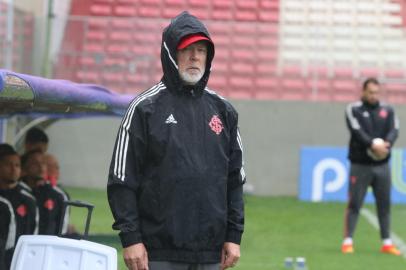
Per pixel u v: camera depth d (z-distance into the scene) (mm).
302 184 66938
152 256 16828
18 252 17328
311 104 70375
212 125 17172
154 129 16812
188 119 17031
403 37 79250
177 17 17250
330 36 76625
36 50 66875
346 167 66500
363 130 42438
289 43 75625
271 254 42219
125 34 72125
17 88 18062
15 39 61312
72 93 21984
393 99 71250
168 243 16766
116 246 33781
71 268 17094
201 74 17078
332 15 83562
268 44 75500
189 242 16766
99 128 69938
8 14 57719
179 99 17156
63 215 18828
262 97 74188
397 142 69188
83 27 70875
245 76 75062
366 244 46312
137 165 16828
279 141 70375
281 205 63250
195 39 16797
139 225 16844
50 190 28953
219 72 75062
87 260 17109
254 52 75312
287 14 83875
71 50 70062
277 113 70500
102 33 71625
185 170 16750
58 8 73812
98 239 34094
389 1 83812
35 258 17188
